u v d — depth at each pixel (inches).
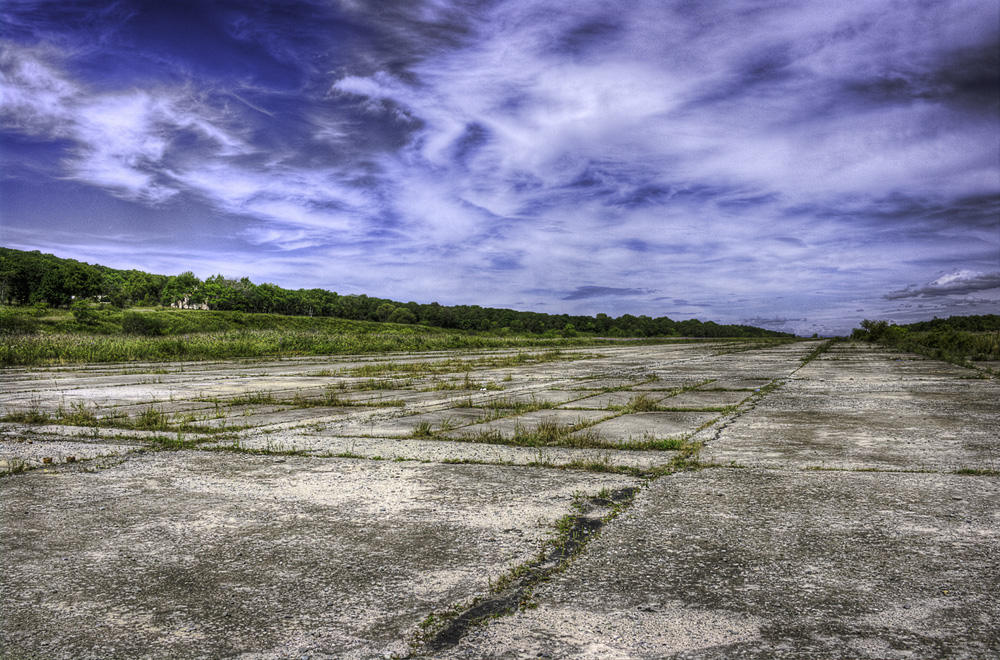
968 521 119.6
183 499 145.6
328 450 207.0
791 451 193.9
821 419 264.1
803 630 77.0
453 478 164.4
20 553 109.5
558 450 203.5
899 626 77.6
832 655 70.7
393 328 4416.8
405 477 166.1
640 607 84.4
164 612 85.3
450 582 94.2
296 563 103.2
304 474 171.2
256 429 255.6
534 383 490.0
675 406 320.8
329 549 110.0
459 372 636.1
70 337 1086.4
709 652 71.9
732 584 91.7
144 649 74.8
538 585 92.6
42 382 537.6
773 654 71.2
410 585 93.3
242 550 109.9
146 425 264.5
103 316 2500.0
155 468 180.7
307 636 77.5
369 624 80.6
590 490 149.4
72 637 78.1
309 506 138.4
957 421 250.5
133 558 106.4
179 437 219.6
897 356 803.4
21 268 3868.1
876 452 189.8
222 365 812.6
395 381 530.9
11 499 146.6
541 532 117.4
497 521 125.1
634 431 241.3
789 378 487.8
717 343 1909.4
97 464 186.9
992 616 79.9
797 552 104.6
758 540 111.0
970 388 381.7
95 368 744.3
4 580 97.2
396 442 222.2
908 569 96.1
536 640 75.5
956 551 103.7
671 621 80.0
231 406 346.9
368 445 216.2
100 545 113.5
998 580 91.3
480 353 1175.0
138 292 4872.0
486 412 312.2
